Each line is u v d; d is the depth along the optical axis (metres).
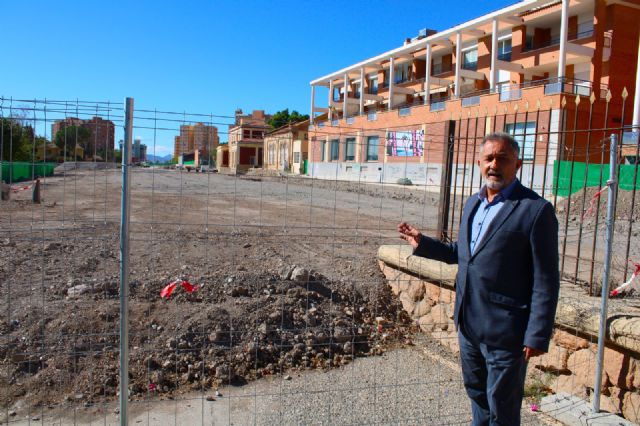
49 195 16.50
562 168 13.52
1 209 12.89
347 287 6.55
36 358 4.43
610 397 4.05
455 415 4.07
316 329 5.46
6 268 6.53
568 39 29.22
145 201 16.39
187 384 4.42
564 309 4.37
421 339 5.82
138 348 4.66
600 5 27.03
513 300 2.91
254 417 3.96
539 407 4.20
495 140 2.95
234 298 5.70
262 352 4.96
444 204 6.04
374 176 23.12
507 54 33.25
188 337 4.90
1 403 3.98
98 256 7.54
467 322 3.06
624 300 4.67
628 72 27.52
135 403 4.09
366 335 5.70
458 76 34.28
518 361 2.91
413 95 43.16
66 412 3.93
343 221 12.81
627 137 10.98
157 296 5.61
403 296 6.51
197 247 8.53
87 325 4.89
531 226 2.82
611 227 3.70
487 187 3.05
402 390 4.51
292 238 9.73
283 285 6.09
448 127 5.90
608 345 4.07
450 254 3.39
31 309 5.09
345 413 4.05
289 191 21.02
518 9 29.25
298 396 4.34
